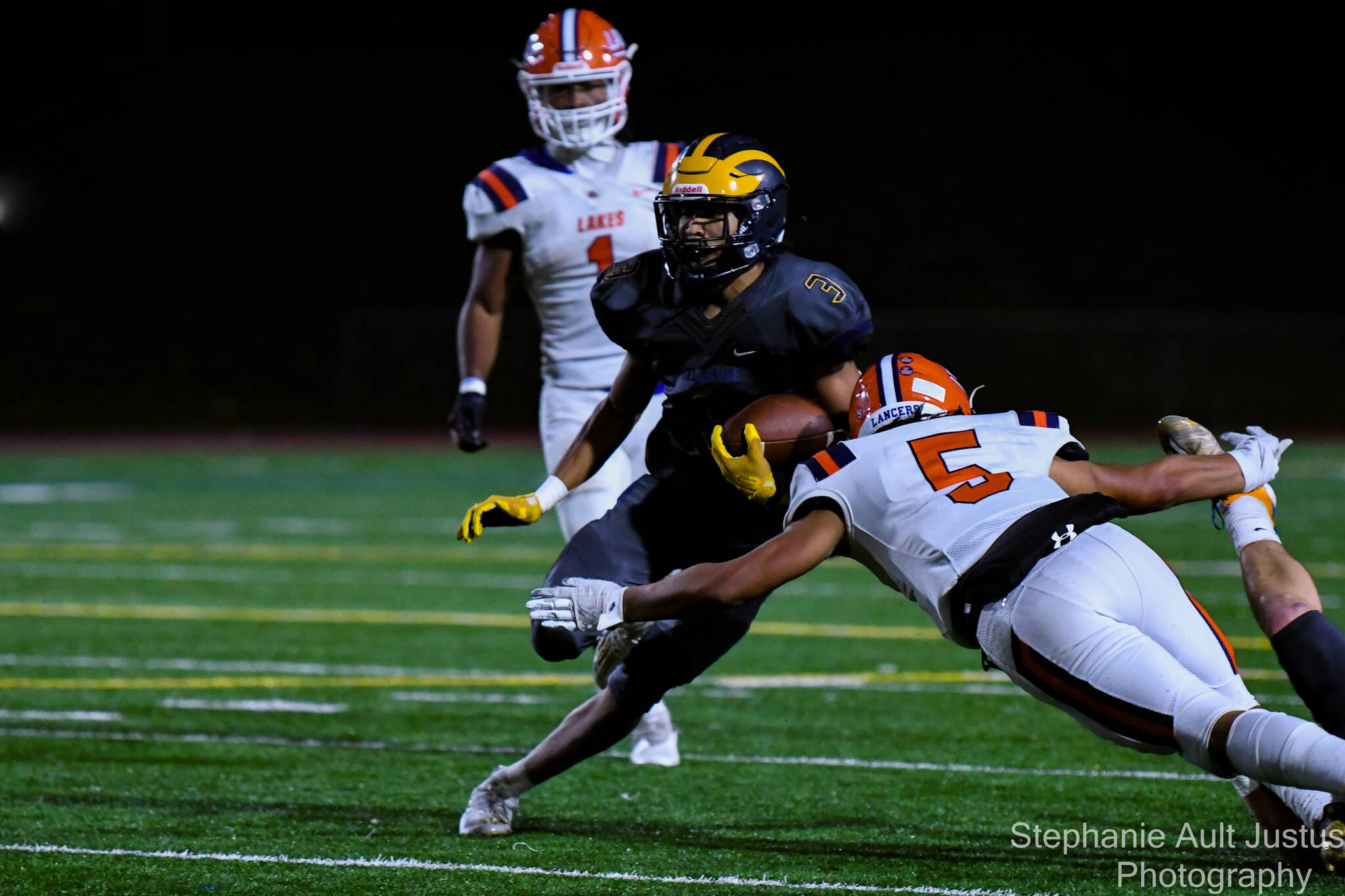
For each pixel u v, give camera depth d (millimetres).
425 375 84875
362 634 25938
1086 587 10148
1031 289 91812
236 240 95250
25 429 80438
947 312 90875
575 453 13578
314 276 93500
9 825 13961
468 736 18469
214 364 87000
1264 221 95750
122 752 17422
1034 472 10750
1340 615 26641
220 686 21547
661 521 13297
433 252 94438
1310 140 97688
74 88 98750
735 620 13211
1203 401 79375
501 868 12414
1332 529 39344
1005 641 10281
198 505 46781
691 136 99750
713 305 12625
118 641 25125
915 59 101500
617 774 16312
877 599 29844
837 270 12656
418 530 40844
